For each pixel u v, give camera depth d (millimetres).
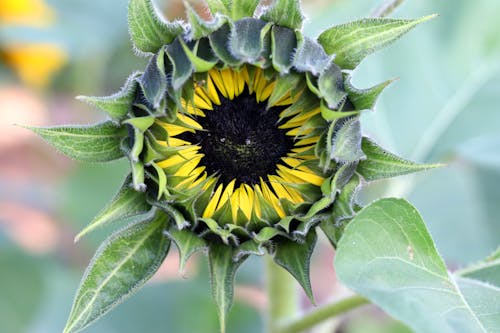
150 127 666
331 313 725
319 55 664
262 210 673
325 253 1046
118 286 668
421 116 841
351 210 667
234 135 677
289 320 737
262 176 678
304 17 661
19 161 1199
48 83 1009
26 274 851
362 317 917
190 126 670
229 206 674
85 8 925
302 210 673
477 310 633
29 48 967
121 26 922
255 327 846
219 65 664
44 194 944
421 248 634
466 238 839
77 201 871
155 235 676
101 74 966
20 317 843
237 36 660
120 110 665
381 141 833
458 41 849
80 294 665
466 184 845
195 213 673
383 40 664
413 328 604
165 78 660
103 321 838
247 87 677
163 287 850
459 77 849
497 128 844
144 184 666
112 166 869
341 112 655
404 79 838
